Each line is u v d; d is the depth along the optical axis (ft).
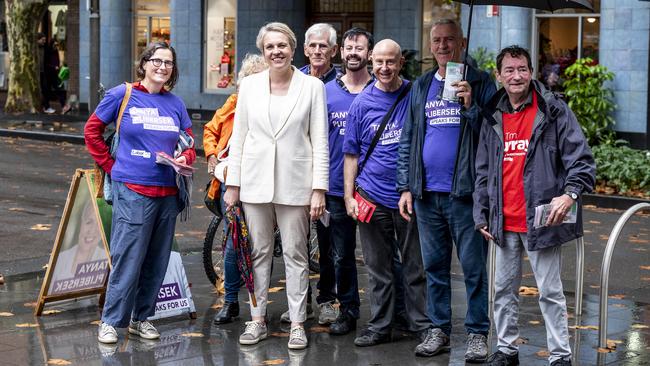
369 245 23.09
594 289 30.22
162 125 23.00
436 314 22.52
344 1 84.17
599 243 38.27
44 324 24.75
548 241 19.74
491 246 25.39
